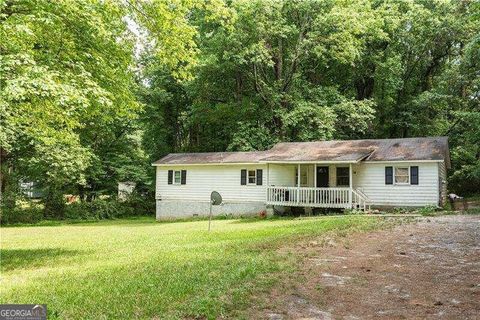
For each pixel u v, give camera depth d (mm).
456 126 33844
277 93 32156
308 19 32094
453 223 15672
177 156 32812
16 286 7391
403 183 23797
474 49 24781
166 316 5273
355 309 5707
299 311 5602
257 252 9906
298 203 25266
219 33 30344
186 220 29578
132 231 20562
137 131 41000
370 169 24922
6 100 10195
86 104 9844
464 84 31031
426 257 9062
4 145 23297
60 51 11305
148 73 35750
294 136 33094
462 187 32969
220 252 10211
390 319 5316
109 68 12305
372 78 36938
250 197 28250
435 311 5566
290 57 32719
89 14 10836
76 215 34281
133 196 39562
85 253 12156
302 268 8031
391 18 32812
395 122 36219
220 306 5621
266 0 29312
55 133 12844
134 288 6691
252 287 6590
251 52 29547
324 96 32344
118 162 37656
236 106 33750
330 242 11047
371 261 8695
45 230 23484
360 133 36062
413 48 36062
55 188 32781
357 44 31438
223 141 37906
